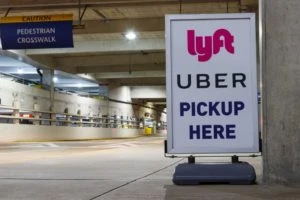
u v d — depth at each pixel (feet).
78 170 29.91
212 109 21.47
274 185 21.15
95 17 88.99
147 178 25.08
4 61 123.65
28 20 75.82
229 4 78.48
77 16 87.51
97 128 163.94
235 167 21.91
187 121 21.50
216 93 21.48
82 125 154.71
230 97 21.45
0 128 105.09
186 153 21.39
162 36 106.42
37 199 18.42
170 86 21.62
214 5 79.77
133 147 67.72
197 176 21.89
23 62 120.06
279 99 21.21
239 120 21.39
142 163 35.45
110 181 23.85
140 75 154.30
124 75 156.46
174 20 21.77
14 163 36.17
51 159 40.86
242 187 20.95
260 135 21.90
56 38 75.51
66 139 136.67
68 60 133.18
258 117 21.42
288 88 21.16
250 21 21.61
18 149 64.59
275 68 21.36
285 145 21.02
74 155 47.21
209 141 21.42
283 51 21.33
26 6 77.41
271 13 21.54
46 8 79.30
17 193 20.01
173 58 21.67
